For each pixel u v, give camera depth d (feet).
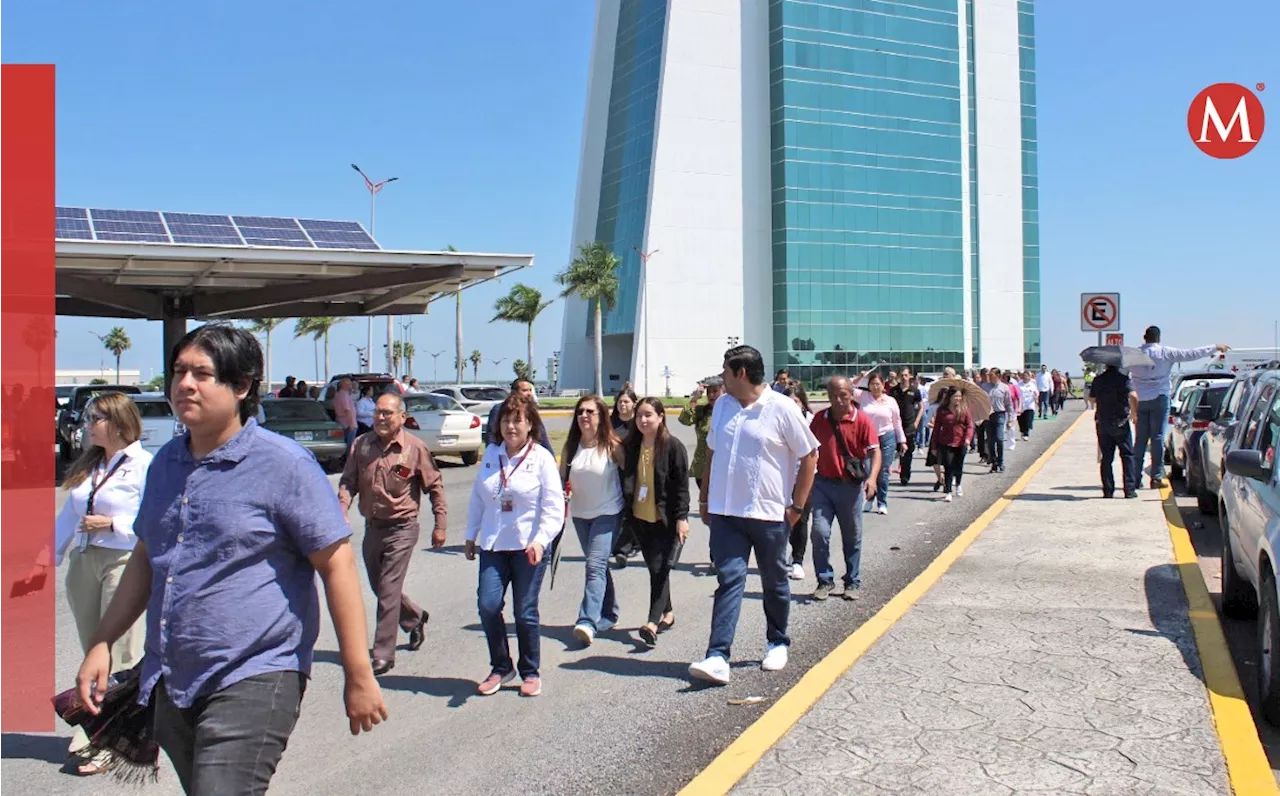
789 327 244.83
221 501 9.64
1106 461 42.01
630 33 258.16
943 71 268.41
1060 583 25.99
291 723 9.76
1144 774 13.80
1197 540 34.60
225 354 9.68
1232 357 71.41
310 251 71.67
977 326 275.39
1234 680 17.70
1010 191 282.36
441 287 92.94
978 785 13.60
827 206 250.16
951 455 47.60
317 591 10.38
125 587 10.60
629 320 241.35
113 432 16.96
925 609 23.54
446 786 14.96
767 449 19.40
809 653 21.61
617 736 16.89
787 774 14.20
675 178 239.50
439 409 74.69
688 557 34.81
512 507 19.20
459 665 21.59
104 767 15.70
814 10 251.19
